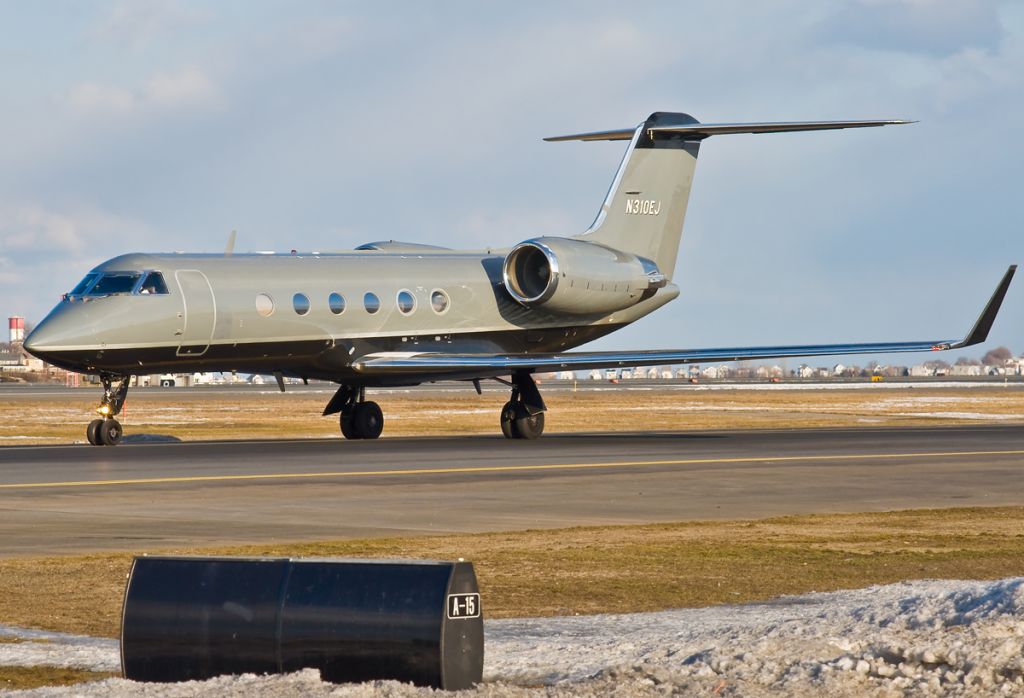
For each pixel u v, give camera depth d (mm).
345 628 28406
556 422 194500
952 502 82250
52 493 81312
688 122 159000
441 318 142125
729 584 51500
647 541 63688
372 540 62656
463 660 28391
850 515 75125
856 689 29234
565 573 53969
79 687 30562
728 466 103375
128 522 68750
